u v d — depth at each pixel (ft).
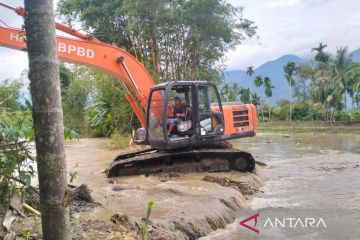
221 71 80.79
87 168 43.88
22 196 19.31
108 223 19.85
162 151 39.75
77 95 101.19
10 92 22.75
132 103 43.50
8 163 17.58
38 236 16.53
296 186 37.50
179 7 71.72
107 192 28.68
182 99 39.04
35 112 9.53
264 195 33.91
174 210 24.07
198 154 39.55
